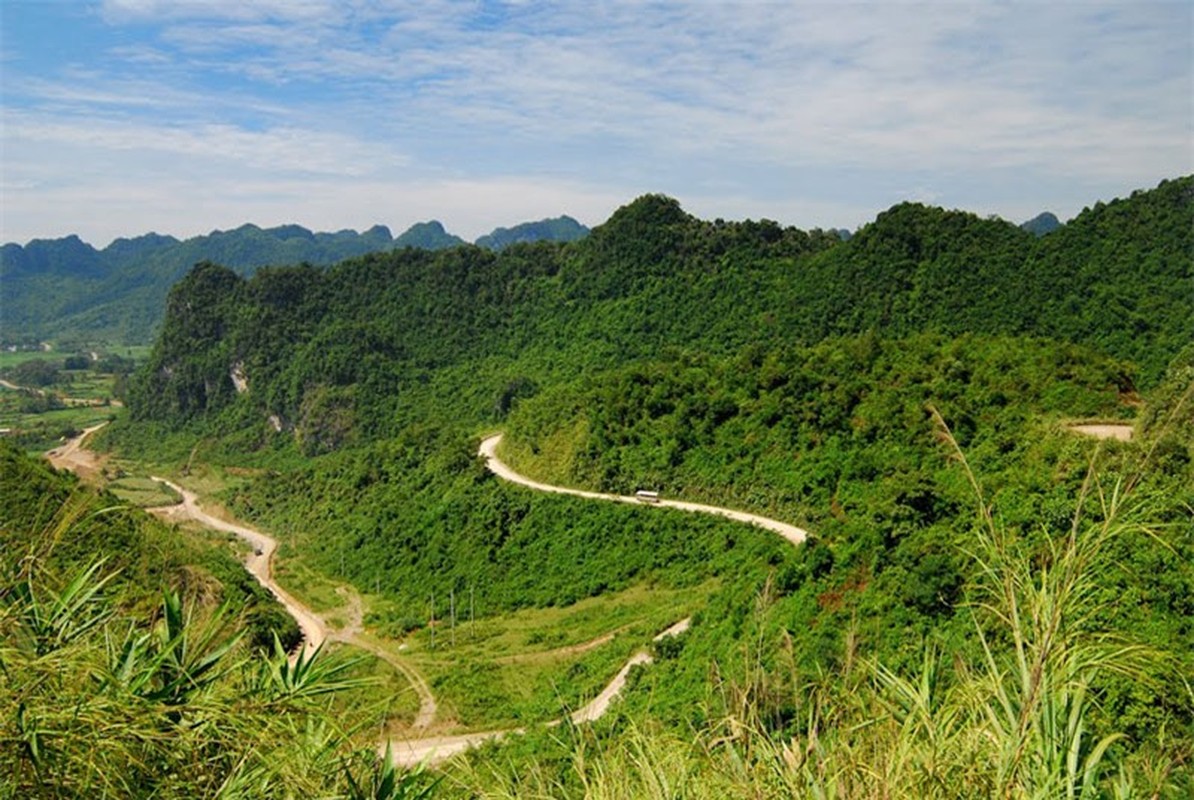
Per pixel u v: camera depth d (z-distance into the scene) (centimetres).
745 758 415
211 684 435
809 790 368
